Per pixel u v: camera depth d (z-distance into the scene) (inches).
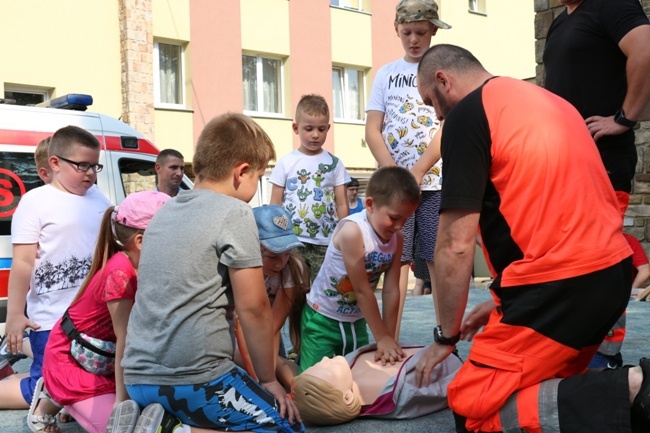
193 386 108.7
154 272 111.8
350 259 151.9
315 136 206.1
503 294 110.3
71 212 161.9
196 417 110.5
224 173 116.6
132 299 126.6
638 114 138.7
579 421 102.4
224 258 110.1
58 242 159.6
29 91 565.0
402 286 187.5
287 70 737.0
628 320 261.1
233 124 118.2
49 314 158.6
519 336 106.8
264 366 116.1
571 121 112.7
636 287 325.1
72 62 574.2
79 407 135.3
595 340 112.4
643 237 368.5
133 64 601.3
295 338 172.1
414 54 193.2
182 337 108.8
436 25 192.2
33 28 553.3
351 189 439.5
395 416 140.3
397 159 192.4
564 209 106.7
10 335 154.6
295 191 205.5
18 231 157.8
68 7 571.2
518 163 108.3
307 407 137.3
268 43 716.7
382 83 198.2
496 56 957.8
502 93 113.1
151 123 616.4
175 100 663.8
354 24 791.7
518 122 109.9
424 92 126.5
